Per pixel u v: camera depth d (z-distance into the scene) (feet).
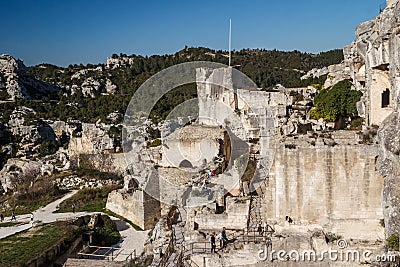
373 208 89.97
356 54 142.41
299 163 92.79
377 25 108.68
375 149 88.53
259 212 103.65
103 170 286.46
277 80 374.63
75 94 627.46
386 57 99.09
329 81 191.01
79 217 161.79
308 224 93.45
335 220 91.71
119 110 486.79
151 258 90.48
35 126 452.76
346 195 90.94
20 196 235.61
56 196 233.96
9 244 131.75
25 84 622.95
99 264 112.06
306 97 187.42
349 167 90.27
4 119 474.49
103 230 152.97
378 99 110.22
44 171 309.42
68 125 460.96
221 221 101.91
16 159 372.17
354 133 101.30
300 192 93.35
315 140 94.32
